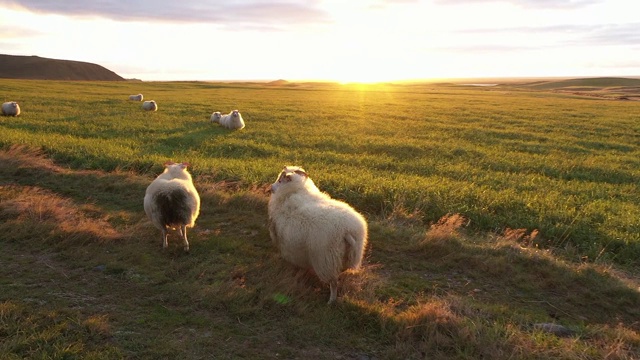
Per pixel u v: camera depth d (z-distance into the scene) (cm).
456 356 448
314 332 481
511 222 880
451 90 10450
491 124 2892
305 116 3064
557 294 616
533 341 468
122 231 742
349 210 580
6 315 464
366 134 2269
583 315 568
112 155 1302
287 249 591
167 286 564
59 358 405
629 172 1479
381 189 1041
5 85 5297
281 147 1781
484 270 670
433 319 492
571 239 827
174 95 5225
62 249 663
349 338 477
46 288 544
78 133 1878
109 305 514
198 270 611
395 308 546
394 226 837
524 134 2412
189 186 731
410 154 1719
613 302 598
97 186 1019
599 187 1241
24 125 2009
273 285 569
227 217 852
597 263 725
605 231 829
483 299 590
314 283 601
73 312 486
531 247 774
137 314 496
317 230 546
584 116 3622
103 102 3616
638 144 2252
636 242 779
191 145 1716
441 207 945
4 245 668
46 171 1104
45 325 458
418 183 1133
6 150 1316
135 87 6956
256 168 1229
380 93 7462
